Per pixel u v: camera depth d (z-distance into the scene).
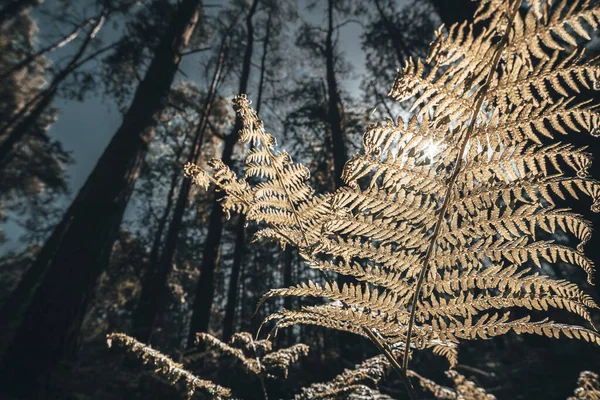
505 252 0.68
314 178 16.28
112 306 16.19
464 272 0.72
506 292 0.71
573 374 5.67
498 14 0.49
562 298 0.67
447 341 0.78
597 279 1.59
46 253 11.48
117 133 6.16
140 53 13.38
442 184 0.68
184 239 21.39
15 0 13.52
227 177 0.90
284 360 2.06
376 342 0.83
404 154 0.66
